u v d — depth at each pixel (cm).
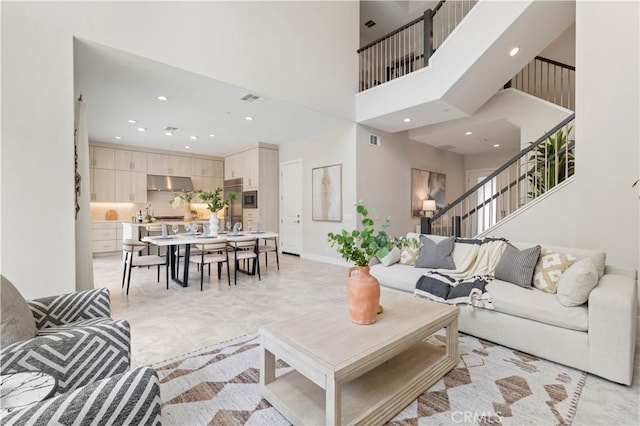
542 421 153
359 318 179
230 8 374
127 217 762
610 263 297
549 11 343
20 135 244
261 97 421
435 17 651
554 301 216
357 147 559
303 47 457
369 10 651
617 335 182
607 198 299
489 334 243
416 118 524
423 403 168
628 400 168
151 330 268
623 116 292
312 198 651
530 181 457
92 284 317
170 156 794
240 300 356
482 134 662
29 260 245
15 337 129
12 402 95
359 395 164
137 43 304
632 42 288
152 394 99
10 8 242
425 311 202
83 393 90
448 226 779
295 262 616
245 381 190
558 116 485
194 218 825
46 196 253
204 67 351
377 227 594
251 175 744
